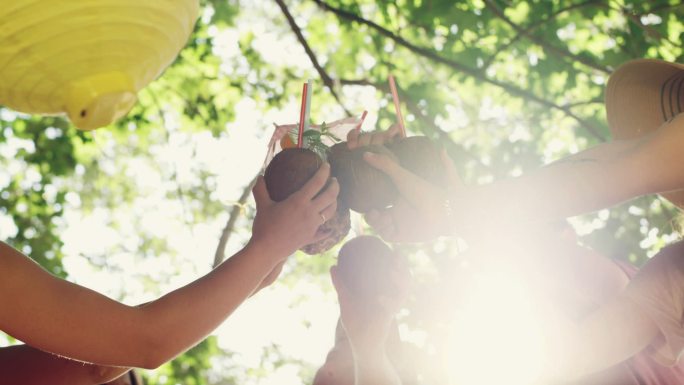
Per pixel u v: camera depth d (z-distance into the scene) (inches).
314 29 347.9
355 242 91.4
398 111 94.3
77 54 54.7
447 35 304.7
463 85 325.4
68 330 69.9
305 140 92.3
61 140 356.2
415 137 89.7
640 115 93.7
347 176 85.0
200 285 74.0
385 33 287.9
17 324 68.9
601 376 99.8
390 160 78.5
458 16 298.7
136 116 347.9
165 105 349.1
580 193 73.7
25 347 89.9
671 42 260.7
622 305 92.1
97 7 54.0
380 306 89.6
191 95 343.0
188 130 355.6
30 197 370.3
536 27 276.4
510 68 321.1
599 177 73.1
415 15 303.3
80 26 54.0
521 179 76.8
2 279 68.1
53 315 69.5
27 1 52.6
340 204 86.0
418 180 78.2
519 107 325.4
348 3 331.0
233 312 76.4
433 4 299.6
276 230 76.3
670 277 90.0
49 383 88.0
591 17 293.7
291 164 83.0
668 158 71.2
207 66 339.6
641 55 286.7
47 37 53.8
